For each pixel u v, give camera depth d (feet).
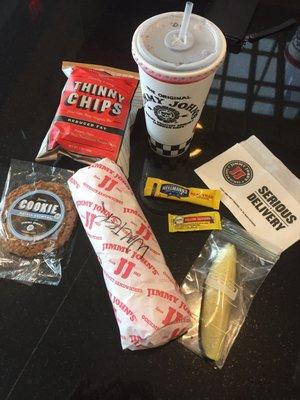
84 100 2.14
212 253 1.91
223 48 1.64
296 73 2.51
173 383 1.61
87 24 2.70
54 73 2.51
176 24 1.73
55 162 2.16
